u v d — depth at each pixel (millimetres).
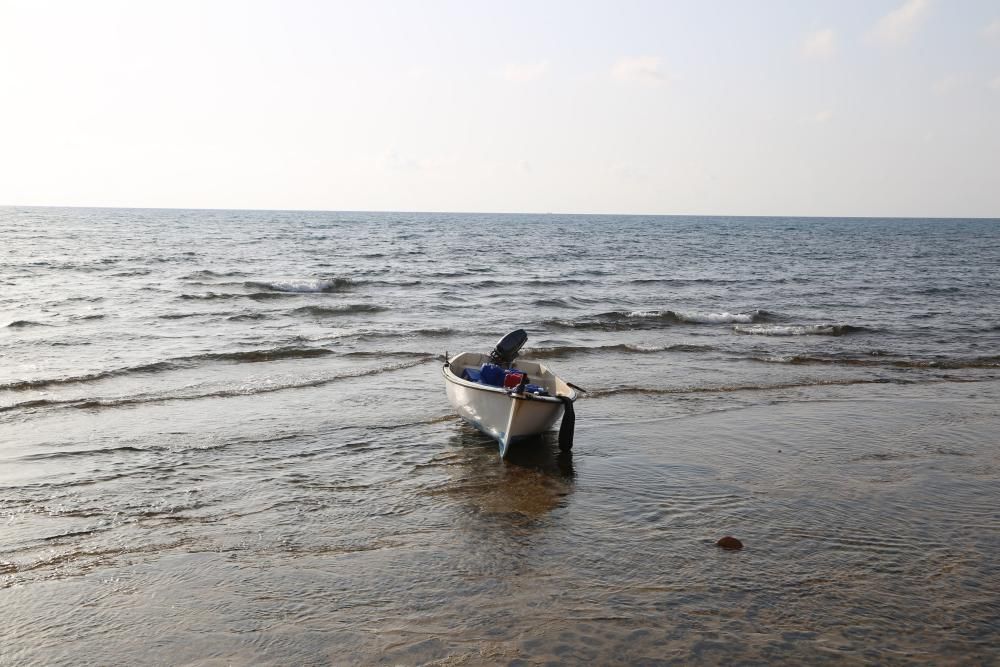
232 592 5875
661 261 51312
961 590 6039
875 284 37125
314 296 27453
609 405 12508
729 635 5285
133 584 5984
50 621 5398
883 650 5109
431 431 10734
